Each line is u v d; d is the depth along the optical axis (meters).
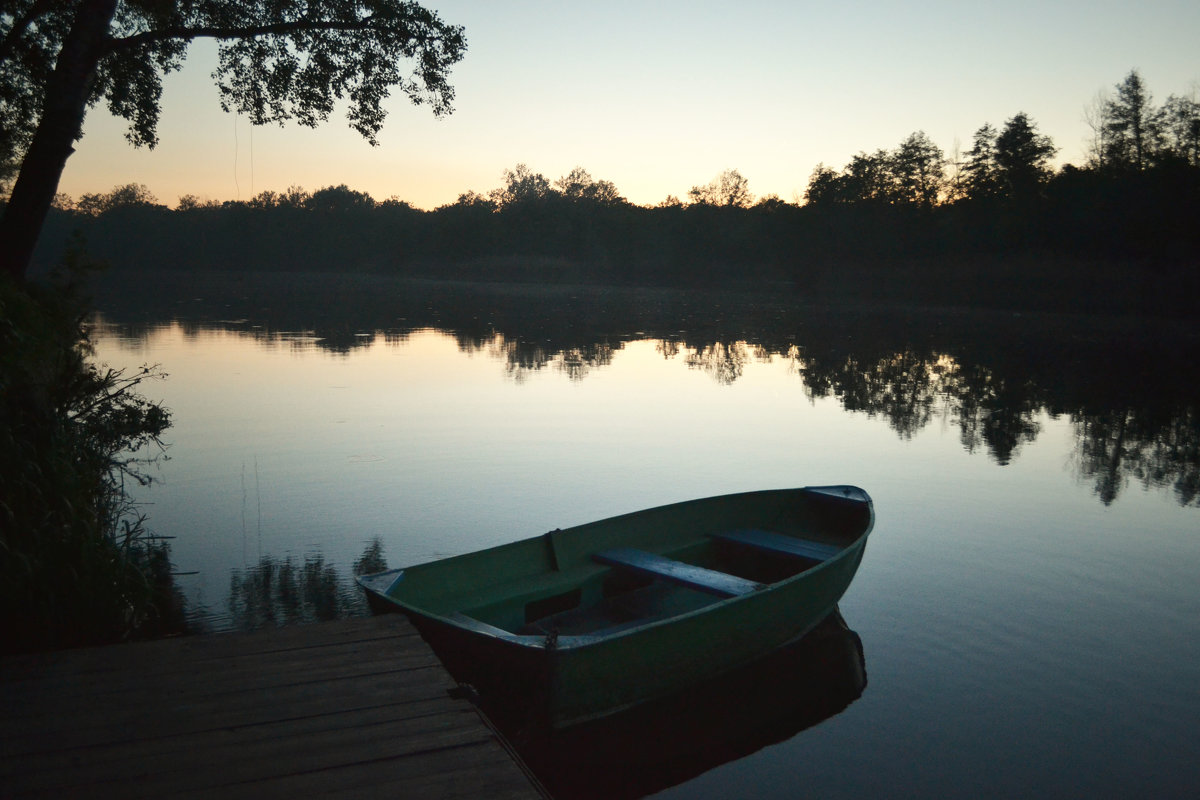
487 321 34.53
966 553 7.89
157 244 98.88
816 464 11.33
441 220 93.94
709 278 72.62
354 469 10.56
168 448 11.55
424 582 5.39
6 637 4.82
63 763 3.23
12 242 8.73
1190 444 12.92
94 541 5.34
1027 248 51.84
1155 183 44.31
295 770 3.21
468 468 10.71
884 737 4.83
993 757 4.61
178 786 3.09
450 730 3.54
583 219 88.00
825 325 35.41
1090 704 5.16
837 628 6.24
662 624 4.66
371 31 11.79
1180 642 6.02
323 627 4.70
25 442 6.00
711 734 4.93
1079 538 8.34
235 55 11.88
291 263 98.69
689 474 10.64
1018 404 16.41
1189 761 4.56
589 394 16.66
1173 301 39.94
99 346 22.83
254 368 19.27
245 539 7.90
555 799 4.30
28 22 10.30
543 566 6.02
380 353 22.72
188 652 4.34
